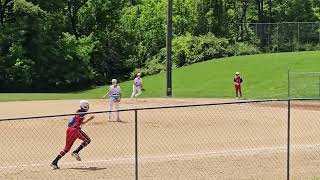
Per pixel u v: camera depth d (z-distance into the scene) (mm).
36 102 82750
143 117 58250
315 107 70250
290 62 129625
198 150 38344
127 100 85562
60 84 150875
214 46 154500
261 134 45906
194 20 168125
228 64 134500
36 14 141500
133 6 188125
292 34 160125
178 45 155875
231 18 195625
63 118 56656
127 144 40906
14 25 142875
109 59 164375
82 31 167125
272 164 33656
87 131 47500
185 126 50844
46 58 146125
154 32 174000
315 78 107500
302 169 32375
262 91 103375
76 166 33031
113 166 32969
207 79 120875
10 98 94000
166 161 34406
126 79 163375
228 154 36719
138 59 168500
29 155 36406
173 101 84188
